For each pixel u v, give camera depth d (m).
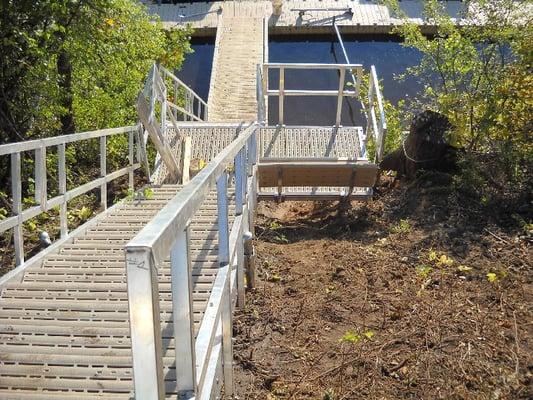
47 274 4.32
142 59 12.20
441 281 4.93
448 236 5.85
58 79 8.06
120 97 10.70
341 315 4.51
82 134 5.62
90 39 7.96
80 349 3.21
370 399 3.49
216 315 2.64
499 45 7.40
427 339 4.02
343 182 7.68
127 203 6.75
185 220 1.71
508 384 3.53
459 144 7.24
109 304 3.71
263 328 4.36
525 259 5.18
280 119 9.74
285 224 7.32
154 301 1.35
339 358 3.92
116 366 3.06
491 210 6.32
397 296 4.74
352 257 5.72
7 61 7.08
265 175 7.63
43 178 4.78
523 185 6.54
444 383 3.58
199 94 19.91
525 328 4.12
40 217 6.67
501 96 6.91
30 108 7.71
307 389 3.63
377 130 8.30
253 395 3.60
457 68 8.15
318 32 21.94
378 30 21.78
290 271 5.50
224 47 18.84
